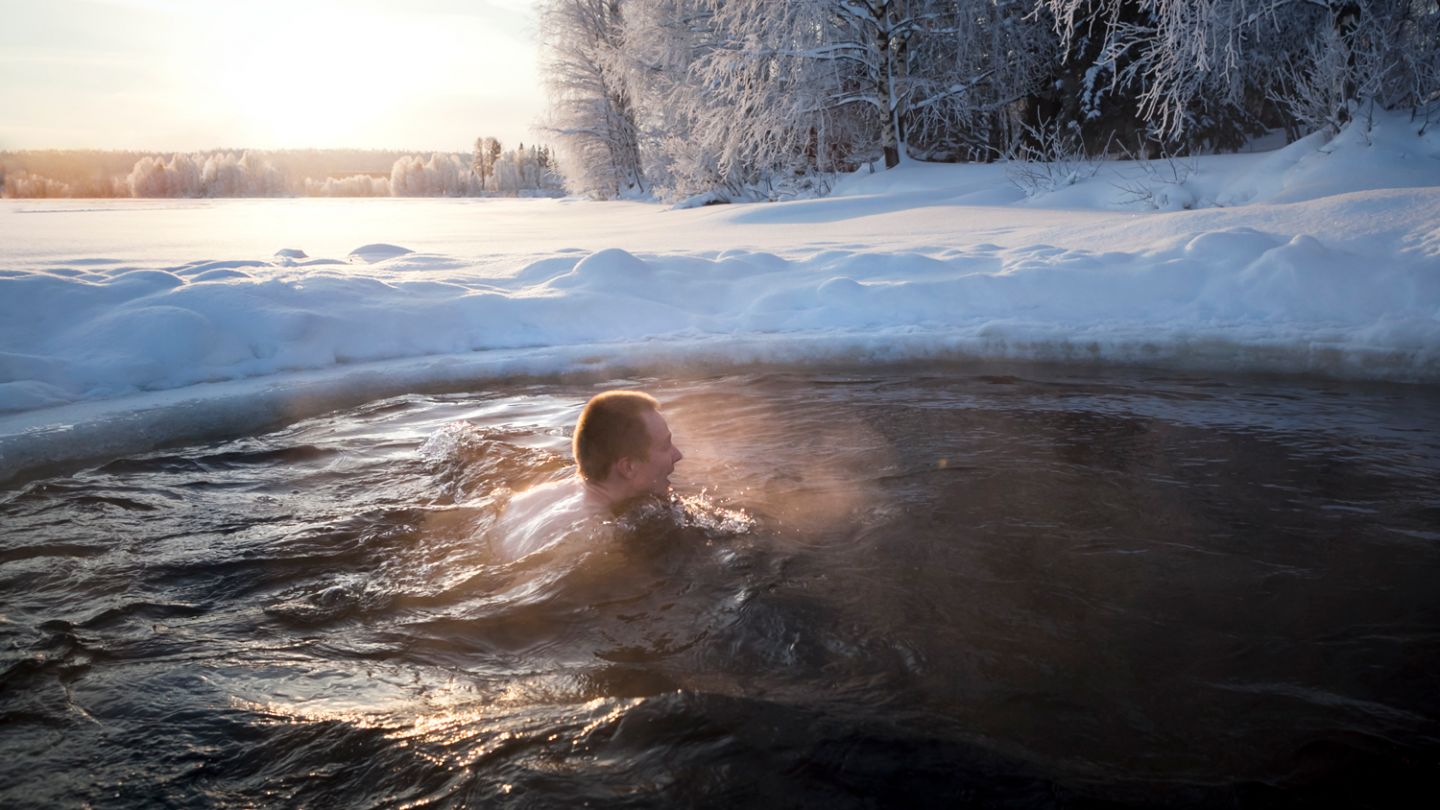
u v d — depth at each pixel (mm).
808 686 1974
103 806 1608
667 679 2029
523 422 4656
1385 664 2016
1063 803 1543
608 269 7539
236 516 3287
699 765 1659
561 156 41094
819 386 5320
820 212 16891
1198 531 2863
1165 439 3979
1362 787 1584
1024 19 20781
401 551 2910
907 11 22016
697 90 23328
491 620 2357
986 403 4773
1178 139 18344
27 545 2992
